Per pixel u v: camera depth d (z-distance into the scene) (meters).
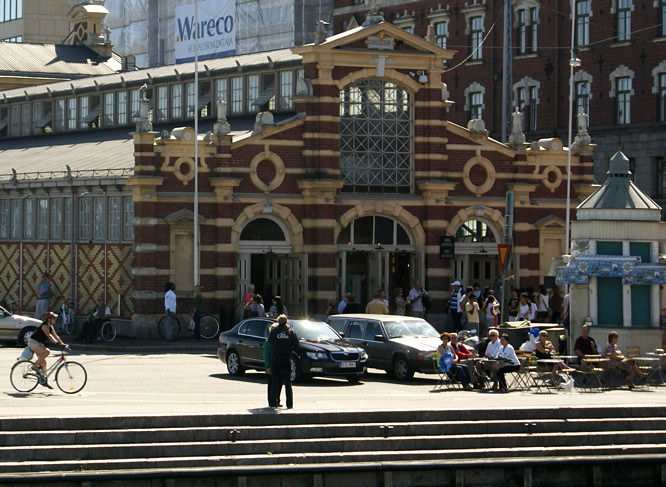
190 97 66.94
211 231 54.34
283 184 55.72
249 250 55.19
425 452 29.14
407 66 57.25
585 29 77.25
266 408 30.78
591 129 76.44
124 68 90.56
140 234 53.19
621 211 40.31
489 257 59.81
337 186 55.75
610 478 29.84
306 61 56.28
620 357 37.06
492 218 58.50
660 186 73.88
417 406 31.58
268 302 57.28
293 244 55.84
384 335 40.28
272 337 30.69
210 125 64.50
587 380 37.91
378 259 57.34
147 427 28.89
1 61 91.81
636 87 74.69
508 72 61.06
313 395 34.62
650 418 31.58
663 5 73.44
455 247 58.47
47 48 96.44
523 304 49.06
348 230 56.94
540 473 29.48
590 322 40.53
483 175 58.72
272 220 55.78
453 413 30.75
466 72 84.12
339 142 56.31
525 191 59.03
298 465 28.16
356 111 56.88
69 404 32.00
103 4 104.06
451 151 58.12
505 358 36.38
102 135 70.62
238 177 54.81
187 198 53.94
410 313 56.47
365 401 32.84
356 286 58.06
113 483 27.09
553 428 30.84
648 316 40.22
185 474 27.45
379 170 57.25
